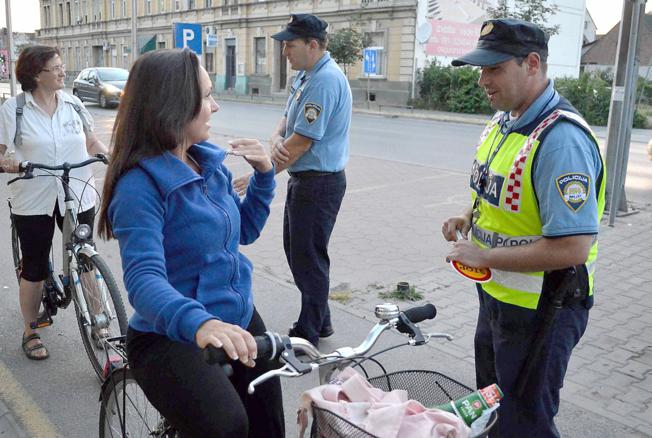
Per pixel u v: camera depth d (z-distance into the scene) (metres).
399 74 29.38
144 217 1.93
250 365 1.68
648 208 8.56
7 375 3.79
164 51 2.04
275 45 36.06
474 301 5.04
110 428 2.60
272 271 5.76
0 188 9.05
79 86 24.95
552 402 2.40
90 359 3.74
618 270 5.84
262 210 2.49
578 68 36.41
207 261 2.08
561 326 2.31
